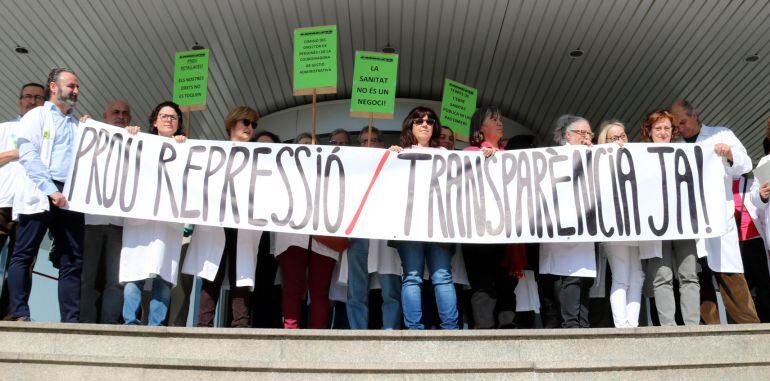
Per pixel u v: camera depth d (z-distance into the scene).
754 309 5.88
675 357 4.98
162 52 9.56
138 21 8.93
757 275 6.32
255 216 5.83
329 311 6.38
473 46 9.71
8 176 5.80
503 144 6.61
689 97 10.41
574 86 10.41
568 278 5.70
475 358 4.95
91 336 4.93
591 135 6.13
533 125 11.58
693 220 5.79
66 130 5.79
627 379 4.69
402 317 6.33
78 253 5.59
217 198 5.85
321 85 6.54
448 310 5.61
